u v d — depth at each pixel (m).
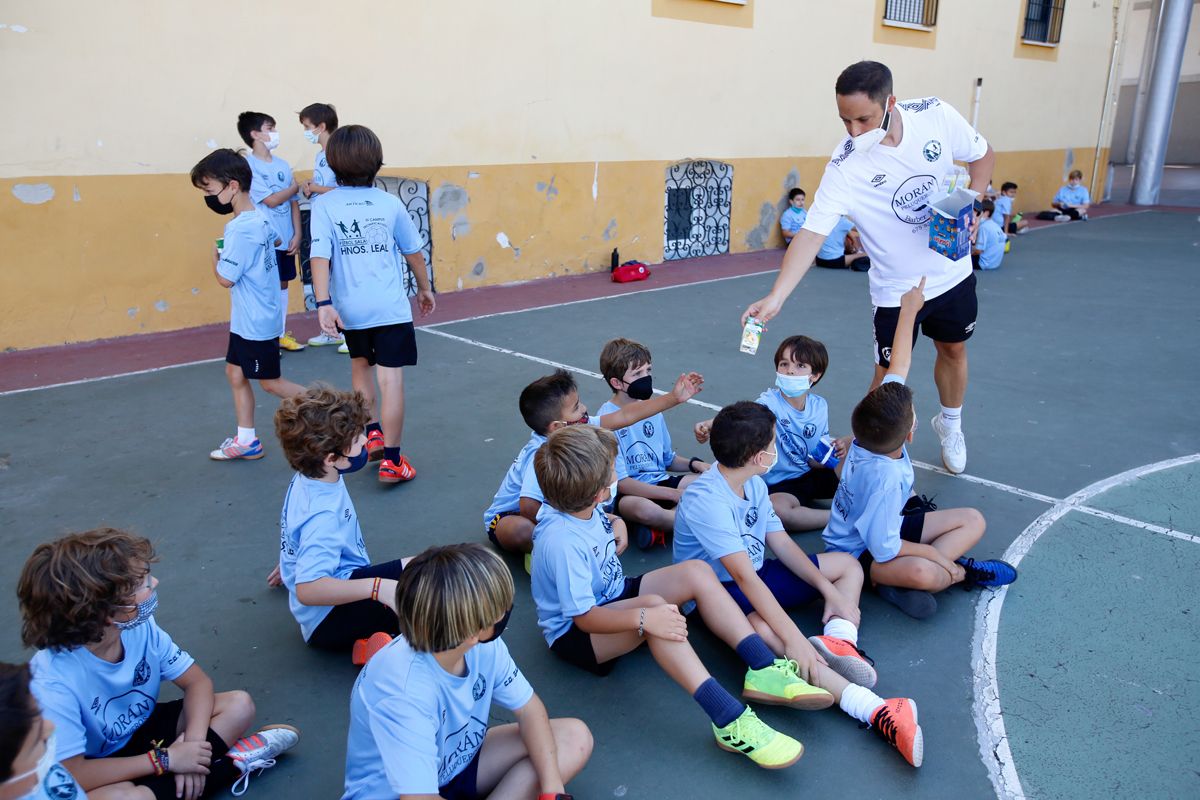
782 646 2.78
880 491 3.09
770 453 2.86
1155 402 5.63
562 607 2.68
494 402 5.62
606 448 2.62
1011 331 7.57
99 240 7.02
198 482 4.39
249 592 3.38
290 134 7.86
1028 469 4.57
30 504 4.11
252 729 2.59
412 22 8.41
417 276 4.60
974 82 15.36
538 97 9.62
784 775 2.43
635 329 7.69
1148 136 18.41
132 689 2.19
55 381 6.06
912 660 2.96
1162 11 17.72
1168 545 3.72
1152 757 2.48
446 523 3.93
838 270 11.10
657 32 10.57
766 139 12.33
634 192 10.91
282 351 7.01
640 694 2.79
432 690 1.92
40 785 1.64
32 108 6.54
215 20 7.23
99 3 6.67
